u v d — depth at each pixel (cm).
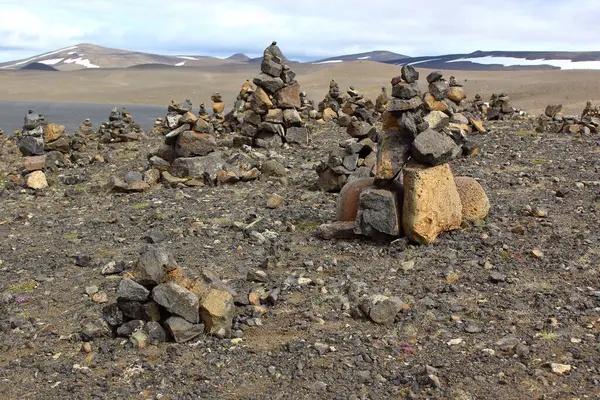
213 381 612
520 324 697
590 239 966
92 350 698
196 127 1658
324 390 586
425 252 946
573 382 571
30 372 657
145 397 591
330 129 2759
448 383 583
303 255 985
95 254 1070
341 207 1097
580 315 711
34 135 2058
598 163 1617
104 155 2261
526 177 1470
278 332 722
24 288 912
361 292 808
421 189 965
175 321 699
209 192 1530
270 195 1453
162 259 726
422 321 720
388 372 612
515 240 984
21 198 1622
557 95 8094
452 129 1822
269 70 2183
